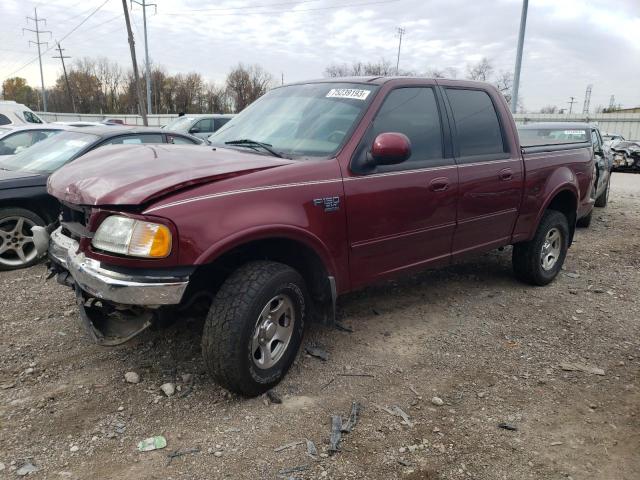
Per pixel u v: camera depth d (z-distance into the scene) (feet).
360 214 11.71
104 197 9.21
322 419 9.92
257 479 8.30
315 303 12.03
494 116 15.80
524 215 16.47
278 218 10.13
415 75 14.07
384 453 9.02
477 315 15.25
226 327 9.66
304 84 14.52
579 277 19.42
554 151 17.92
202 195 9.43
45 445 8.90
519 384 11.48
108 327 10.46
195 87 227.81
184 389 10.74
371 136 12.16
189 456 8.77
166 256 8.97
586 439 9.66
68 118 140.87
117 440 9.11
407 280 18.17
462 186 14.08
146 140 22.67
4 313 14.30
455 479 8.50
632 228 29.68
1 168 20.33
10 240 18.49
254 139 13.07
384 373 11.71
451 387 11.24
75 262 9.81
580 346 13.46
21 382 10.83
